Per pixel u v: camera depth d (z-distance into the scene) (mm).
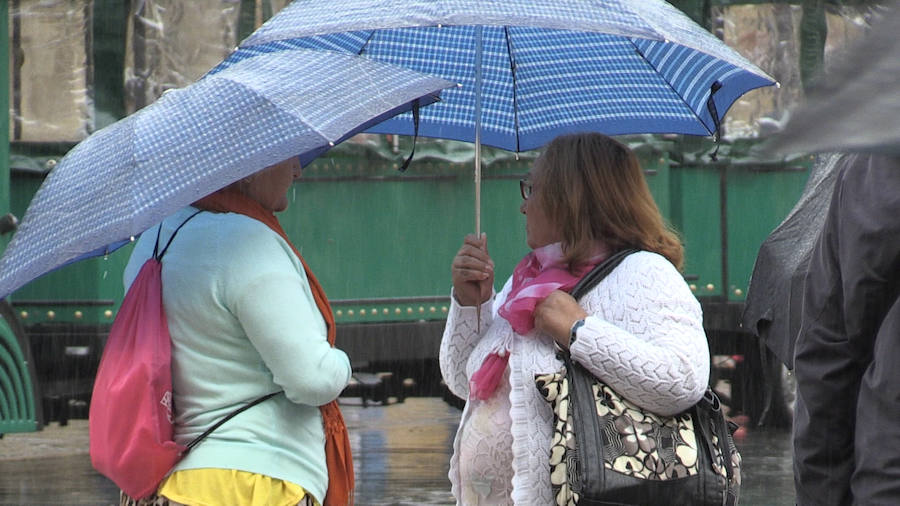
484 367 10977
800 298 12766
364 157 30047
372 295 30156
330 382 10336
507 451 10906
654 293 10430
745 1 31828
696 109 12938
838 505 9000
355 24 10594
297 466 10570
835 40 31438
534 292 10586
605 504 9859
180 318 10500
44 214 10773
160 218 9953
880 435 8016
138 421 10109
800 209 13570
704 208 32188
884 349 8008
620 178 10984
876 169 8344
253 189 11273
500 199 30641
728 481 10438
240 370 10508
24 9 27891
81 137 28031
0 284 10359
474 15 10164
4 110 27656
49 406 29344
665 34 10305
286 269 10531
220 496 10219
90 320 28188
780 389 35625
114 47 28250
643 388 10047
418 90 11039
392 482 29297
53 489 28359
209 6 28734
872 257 8227
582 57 13570
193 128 10609
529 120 14328
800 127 2189
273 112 10578
